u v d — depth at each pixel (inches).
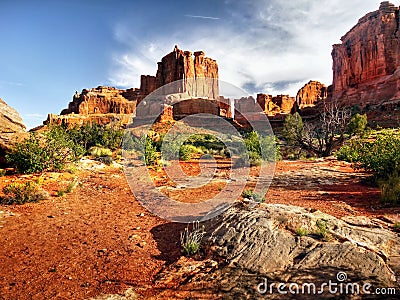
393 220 208.1
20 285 135.6
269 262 144.3
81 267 156.5
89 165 572.7
